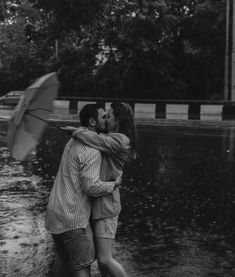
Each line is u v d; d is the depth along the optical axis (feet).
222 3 115.14
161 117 91.40
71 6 37.73
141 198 28.84
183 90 122.52
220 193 30.32
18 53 140.87
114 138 14.10
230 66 107.34
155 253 19.48
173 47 121.70
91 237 13.89
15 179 33.73
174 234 22.09
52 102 14.34
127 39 108.58
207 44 120.57
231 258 19.02
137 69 122.31
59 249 14.44
